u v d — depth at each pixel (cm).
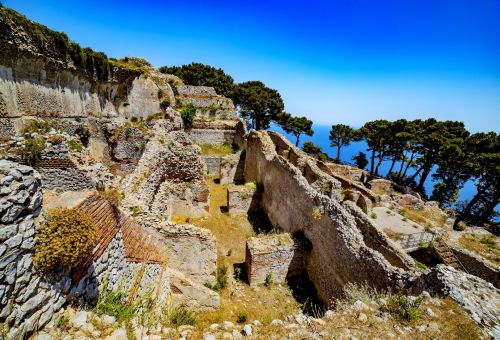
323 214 1186
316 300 1159
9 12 1397
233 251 1455
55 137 914
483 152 2955
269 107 5278
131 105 2952
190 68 6212
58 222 388
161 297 759
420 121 3944
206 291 920
